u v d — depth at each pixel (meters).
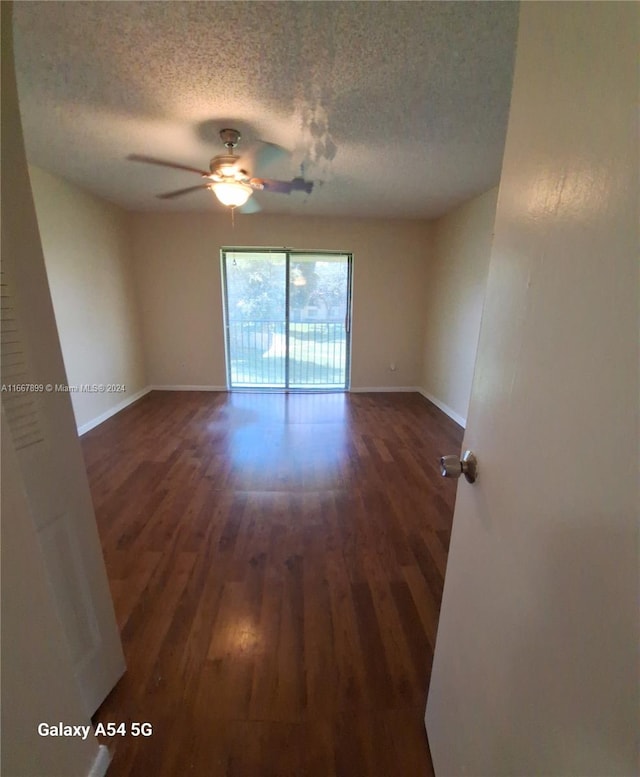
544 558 0.52
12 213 0.82
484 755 0.70
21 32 1.36
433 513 2.23
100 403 3.75
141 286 4.59
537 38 0.56
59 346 0.97
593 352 0.43
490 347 0.71
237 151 2.46
